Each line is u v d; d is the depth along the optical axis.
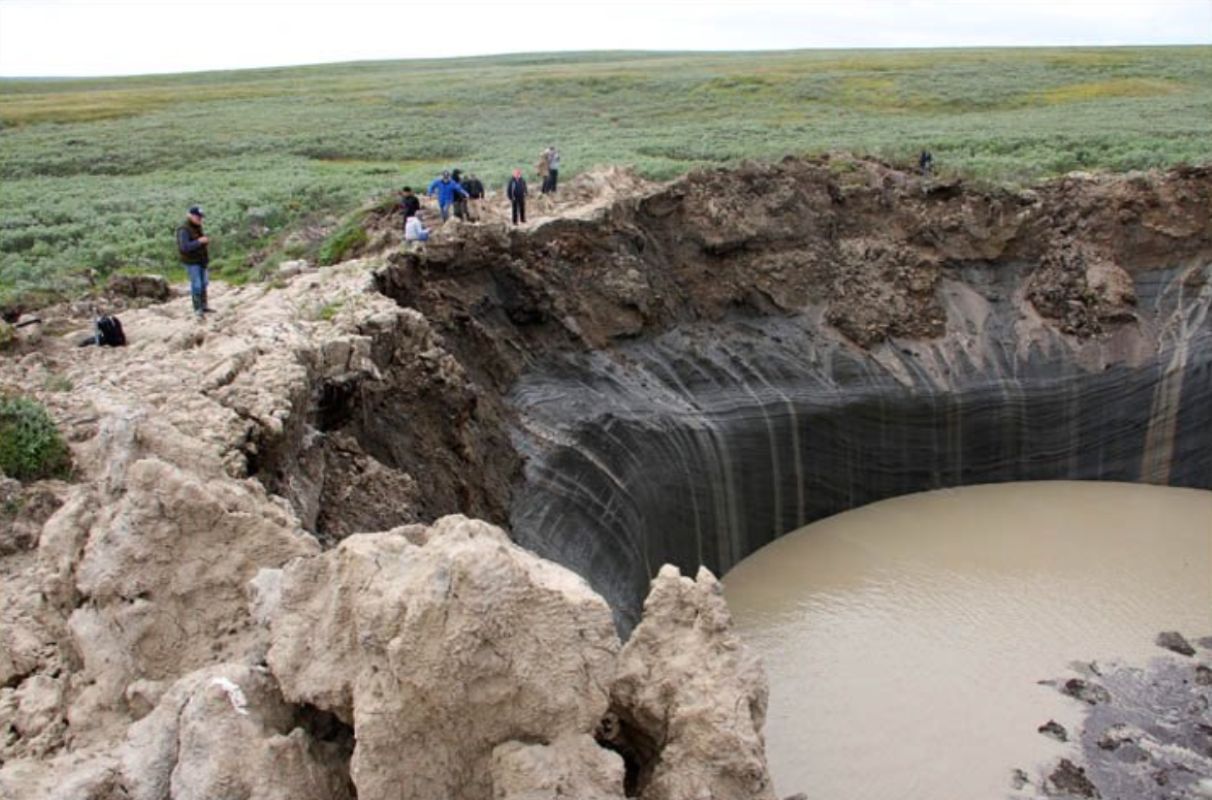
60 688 9.24
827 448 32.38
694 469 29.11
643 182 36.47
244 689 8.19
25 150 55.72
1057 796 18.94
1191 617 25.45
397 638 7.62
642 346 30.89
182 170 51.53
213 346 18.36
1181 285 36.19
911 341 34.69
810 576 28.30
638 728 9.05
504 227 28.69
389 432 19.69
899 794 18.98
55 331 20.45
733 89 80.00
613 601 22.75
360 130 63.91
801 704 21.78
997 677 22.75
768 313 34.09
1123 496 33.75
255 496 11.72
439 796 7.74
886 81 81.94
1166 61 89.38
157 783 7.89
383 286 24.58
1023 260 36.91
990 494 33.78
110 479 10.83
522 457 24.00
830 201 36.69
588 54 138.12
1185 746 20.34
